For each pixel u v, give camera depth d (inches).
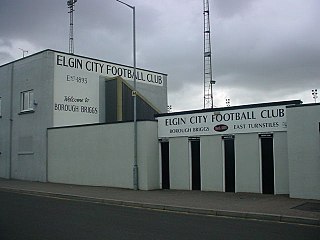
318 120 564.1
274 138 628.7
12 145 998.4
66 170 869.2
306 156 569.9
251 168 645.9
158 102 1165.7
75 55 973.8
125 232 359.6
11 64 1017.5
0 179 974.4
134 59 751.7
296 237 340.5
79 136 848.9
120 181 769.6
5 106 1026.7
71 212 484.4
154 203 538.0
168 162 748.0
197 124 711.7
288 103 621.6
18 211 489.1
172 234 351.6
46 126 910.4
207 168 695.1
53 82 924.6
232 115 671.8
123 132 771.4
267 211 458.9
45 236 338.0
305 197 568.1
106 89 1026.7
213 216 460.4
